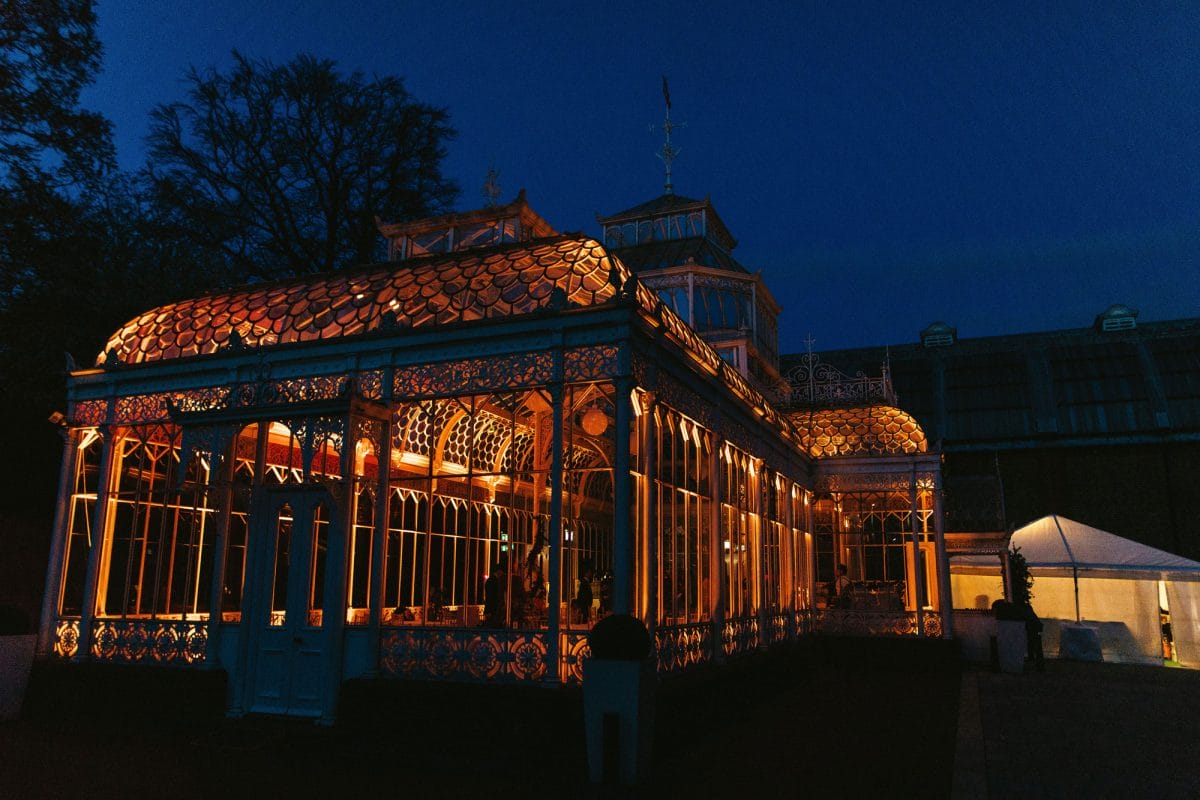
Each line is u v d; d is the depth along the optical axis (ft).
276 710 30.12
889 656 59.98
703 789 23.91
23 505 49.29
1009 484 107.76
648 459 30.01
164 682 32.01
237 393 34.81
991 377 116.37
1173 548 99.40
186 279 65.41
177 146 87.86
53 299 54.29
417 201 99.04
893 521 82.28
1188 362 108.47
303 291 37.65
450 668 28.35
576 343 29.22
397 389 32.04
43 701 33.60
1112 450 104.68
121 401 37.63
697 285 76.54
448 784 23.39
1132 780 26.35
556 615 27.30
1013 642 58.90
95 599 35.50
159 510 41.06
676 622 31.94
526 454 53.11
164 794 22.20
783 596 53.47
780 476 53.83
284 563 40.11
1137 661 71.31
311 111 93.91
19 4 50.78
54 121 52.95
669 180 96.48
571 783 23.50
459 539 48.26
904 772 26.84
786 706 41.42
